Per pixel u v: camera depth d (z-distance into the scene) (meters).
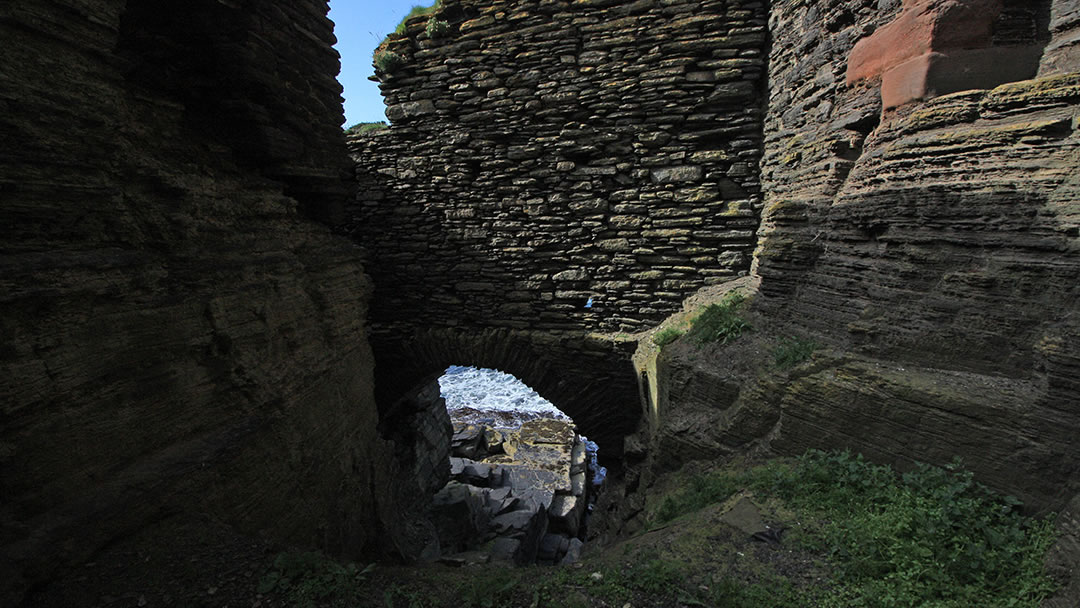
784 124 7.99
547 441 20.95
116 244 4.35
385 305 12.27
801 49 7.25
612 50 9.72
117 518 3.82
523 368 11.37
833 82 6.27
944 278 4.31
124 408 4.21
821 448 4.66
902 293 4.61
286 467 5.95
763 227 8.98
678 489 5.61
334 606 3.40
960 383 4.00
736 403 5.83
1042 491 3.45
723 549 3.73
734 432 5.61
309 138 7.55
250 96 6.43
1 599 3.05
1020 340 3.85
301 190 7.45
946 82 4.55
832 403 4.56
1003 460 3.64
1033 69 4.29
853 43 5.93
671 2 9.28
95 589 3.44
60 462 3.68
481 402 32.97
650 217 10.06
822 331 5.51
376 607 3.41
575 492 17.80
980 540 3.36
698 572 3.53
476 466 18.41
